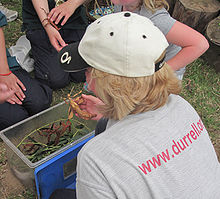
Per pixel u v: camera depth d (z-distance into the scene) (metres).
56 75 2.30
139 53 0.77
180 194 0.82
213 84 2.57
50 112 1.78
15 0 3.26
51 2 2.27
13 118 1.92
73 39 2.39
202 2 2.78
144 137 0.83
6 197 1.74
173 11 2.90
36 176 1.48
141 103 0.84
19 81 1.97
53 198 1.49
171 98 0.95
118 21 0.81
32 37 2.24
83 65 0.85
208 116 2.30
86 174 0.82
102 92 0.83
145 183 0.78
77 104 1.35
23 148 1.70
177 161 0.84
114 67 0.79
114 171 0.79
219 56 2.62
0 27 1.70
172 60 1.42
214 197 0.88
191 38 1.34
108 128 0.88
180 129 0.88
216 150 2.10
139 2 1.41
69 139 1.74
